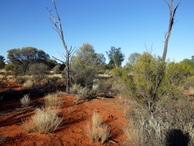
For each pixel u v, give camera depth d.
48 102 8.47
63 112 7.08
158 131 4.06
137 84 5.74
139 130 4.40
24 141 4.44
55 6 11.54
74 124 5.79
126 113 6.54
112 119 6.33
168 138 3.92
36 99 9.84
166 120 4.87
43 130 4.95
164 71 5.63
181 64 5.38
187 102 4.86
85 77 14.70
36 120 5.35
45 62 50.38
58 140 4.56
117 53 37.09
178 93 5.44
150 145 3.99
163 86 5.56
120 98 9.55
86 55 26.47
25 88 14.38
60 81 20.03
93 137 4.66
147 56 6.05
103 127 5.40
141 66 5.72
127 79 5.93
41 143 4.35
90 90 11.59
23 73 31.47
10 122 5.93
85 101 9.20
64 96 10.67
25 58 45.66
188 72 5.44
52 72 38.94
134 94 5.96
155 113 5.57
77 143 4.46
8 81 20.98
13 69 31.89
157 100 5.77
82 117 6.54
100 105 8.41
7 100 9.66
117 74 6.25
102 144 4.45
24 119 6.20
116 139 4.77
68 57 11.88
